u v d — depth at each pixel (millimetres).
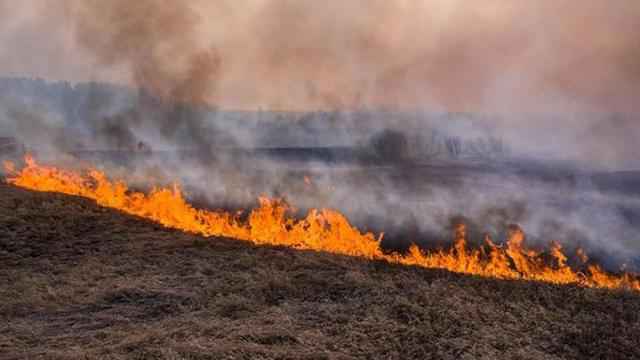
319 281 13359
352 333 10148
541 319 11148
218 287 13133
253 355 9164
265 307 11859
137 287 13344
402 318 11031
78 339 10438
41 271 15078
